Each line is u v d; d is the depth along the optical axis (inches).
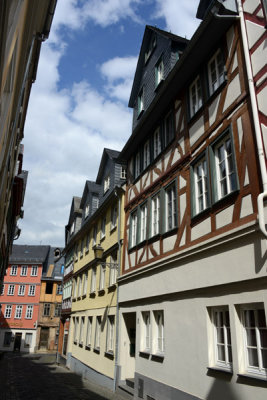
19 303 1695.4
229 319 254.7
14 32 143.9
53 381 607.2
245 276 238.8
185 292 316.2
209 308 281.6
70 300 936.3
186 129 365.1
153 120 457.4
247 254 240.5
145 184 465.7
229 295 254.4
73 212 1064.2
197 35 323.9
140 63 574.9
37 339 1628.9
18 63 196.1
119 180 644.1
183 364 299.6
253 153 249.9
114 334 512.1
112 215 621.9
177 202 359.9
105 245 629.3
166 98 414.6
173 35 500.7
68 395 454.0
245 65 276.2
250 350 232.7
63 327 1053.2
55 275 1758.1
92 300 671.1
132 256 473.7
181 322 314.8
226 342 255.1
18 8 141.7
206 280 283.9
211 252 283.1
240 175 260.8
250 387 216.7
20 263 1764.3
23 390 496.1
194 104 364.8
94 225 762.8
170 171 388.8
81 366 692.1
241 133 267.4
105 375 518.3
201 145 328.8
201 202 322.7
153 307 381.4
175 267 339.9
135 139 509.7
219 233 275.9
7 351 1612.9
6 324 1654.8
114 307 519.8
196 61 354.6
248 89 268.2
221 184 293.4
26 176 825.5
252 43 270.7
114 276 550.9
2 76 131.4
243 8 291.4
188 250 314.7
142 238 456.8
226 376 241.3
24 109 403.5
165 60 474.0
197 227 312.0
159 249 386.9
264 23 261.7
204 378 266.5
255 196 241.4
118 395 445.4
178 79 382.3
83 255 840.9
